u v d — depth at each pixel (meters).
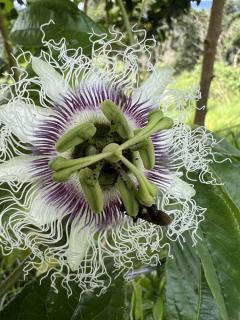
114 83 0.09
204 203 0.09
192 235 0.09
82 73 0.09
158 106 0.09
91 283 0.09
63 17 0.10
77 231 0.09
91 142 0.09
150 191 0.08
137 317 0.12
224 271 0.09
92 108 0.09
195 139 0.09
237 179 0.09
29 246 0.08
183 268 0.09
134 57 0.09
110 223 0.09
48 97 0.09
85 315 0.10
